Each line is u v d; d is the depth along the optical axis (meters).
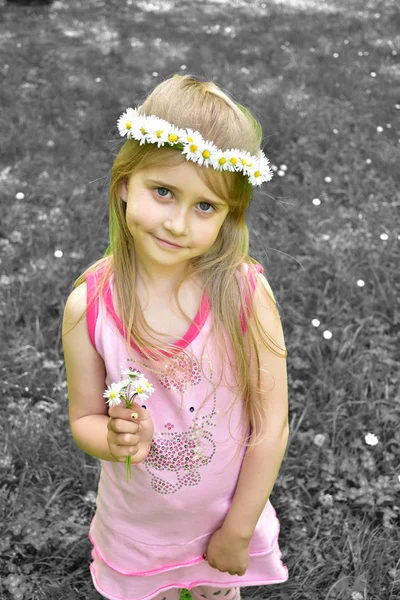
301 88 7.57
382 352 3.49
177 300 1.63
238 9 12.88
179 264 1.62
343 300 3.89
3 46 9.43
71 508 2.74
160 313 1.64
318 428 3.08
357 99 7.16
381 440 3.01
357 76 8.00
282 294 3.88
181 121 1.44
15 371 3.37
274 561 2.02
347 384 3.29
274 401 1.75
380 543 2.55
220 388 1.69
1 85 7.54
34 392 3.25
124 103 7.05
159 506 1.80
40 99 7.13
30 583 2.48
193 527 1.86
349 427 3.06
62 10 12.52
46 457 2.89
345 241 4.49
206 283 1.65
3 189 5.10
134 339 1.63
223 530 1.83
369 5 12.80
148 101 1.51
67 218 4.73
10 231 4.58
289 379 3.32
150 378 1.66
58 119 6.52
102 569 1.99
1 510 2.67
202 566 1.99
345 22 11.25
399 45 9.55
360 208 5.04
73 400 1.76
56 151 5.82
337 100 7.20
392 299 3.84
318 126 6.35
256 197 2.09
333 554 2.57
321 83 7.76
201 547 1.91
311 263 4.21
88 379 1.72
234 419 1.75
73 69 8.41
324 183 5.39
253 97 7.12
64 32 10.70
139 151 1.44
